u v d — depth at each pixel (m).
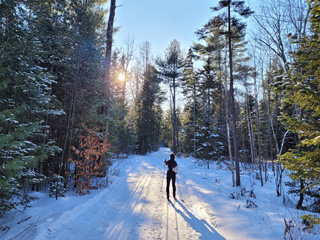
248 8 9.38
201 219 5.10
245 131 22.58
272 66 10.52
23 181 4.94
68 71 7.83
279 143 15.28
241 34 10.73
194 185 9.50
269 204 6.53
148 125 31.38
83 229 4.25
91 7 8.73
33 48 5.34
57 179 6.39
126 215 5.22
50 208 5.17
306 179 3.77
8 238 3.52
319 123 3.78
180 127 47.31
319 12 3.57
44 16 6.77
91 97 8.45
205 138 18.31
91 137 7.76
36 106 5.34
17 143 3.50
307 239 3.74
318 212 5.73
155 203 6.37
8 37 4.35
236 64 13.85
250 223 4.75
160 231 4.32
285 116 4.14
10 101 4.60
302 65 4.15
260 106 18.38
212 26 10.79
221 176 12.32
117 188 8.23
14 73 4.52
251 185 9.52
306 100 3.62
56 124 7.81
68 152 7.97
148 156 28.11
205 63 25.72
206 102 28.61
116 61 11.52
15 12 4.46
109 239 3.88
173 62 29.81
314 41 3.74
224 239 4.01
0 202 4.18
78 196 6.65
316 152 3.33
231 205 6.31
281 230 4.25
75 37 7.52
